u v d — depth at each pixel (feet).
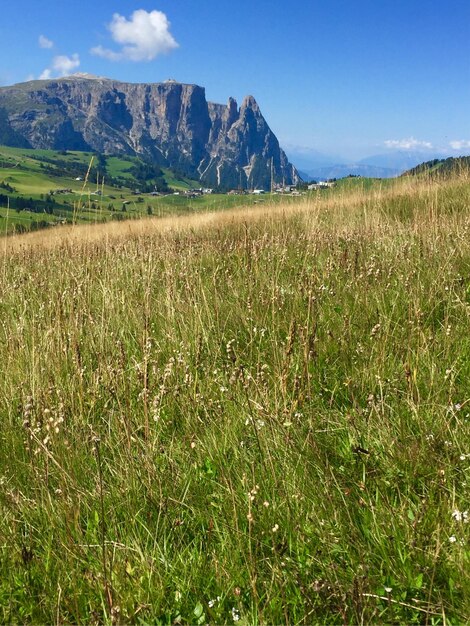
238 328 16.37
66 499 9.39
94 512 9.30
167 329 16.48
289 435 10.41
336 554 8.13
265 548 8.39
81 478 10.33
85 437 11.26
